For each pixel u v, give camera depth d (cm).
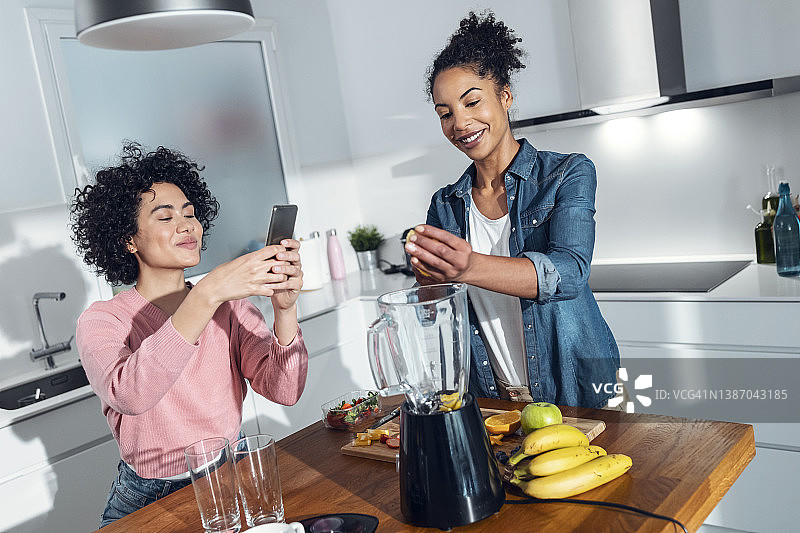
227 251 348
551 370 168
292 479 137
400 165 380
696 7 280
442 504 110
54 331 277
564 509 110
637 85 261
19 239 268
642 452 124
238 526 118
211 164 341
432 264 135
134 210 169
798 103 265
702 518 109
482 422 115
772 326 232
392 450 139
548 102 322
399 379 115
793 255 246
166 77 321
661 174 300
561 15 311
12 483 225
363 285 357
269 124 366
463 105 161
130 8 137
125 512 169
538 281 143
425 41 355
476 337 178
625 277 281
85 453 242
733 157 282
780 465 238
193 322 144
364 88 385
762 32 269
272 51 363
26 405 242
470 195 180
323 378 321
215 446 121
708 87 284
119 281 182
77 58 290
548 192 162
